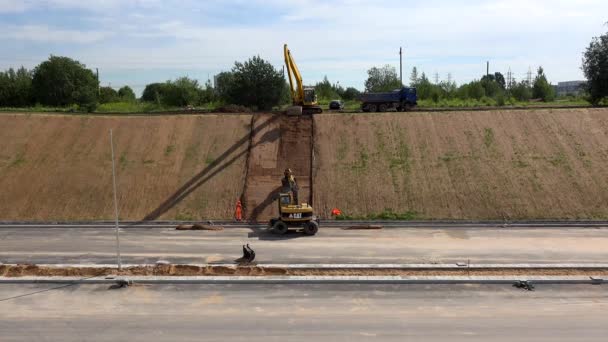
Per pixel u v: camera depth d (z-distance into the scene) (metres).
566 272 18.39
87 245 22.38
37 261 20.17
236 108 40.50
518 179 28.16
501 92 70.69
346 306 15.62
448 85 72.81
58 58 60.38
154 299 16.20
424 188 27.95
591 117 32.50
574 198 26.83
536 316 14.86
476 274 18.25
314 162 30.06
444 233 23.95
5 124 33.22
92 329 14.21
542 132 31.53
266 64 47.78
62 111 43.97
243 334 13.87
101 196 28.09
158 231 24.72
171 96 59.00
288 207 24.03
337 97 76.38
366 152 30.69
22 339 13.67
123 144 31.80
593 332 13.91
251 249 20.03
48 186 28.70
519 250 21.17
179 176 29.39
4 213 26.98
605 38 42.97
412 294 16.48
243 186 28.61
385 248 21.62
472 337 13.64
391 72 79.06
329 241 22.80
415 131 32.19
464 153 30.22
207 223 26.06
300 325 14.37
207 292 16.73
